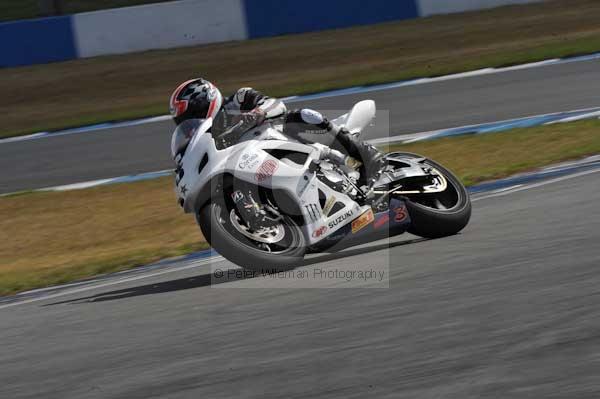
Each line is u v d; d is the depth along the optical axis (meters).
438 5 74.19
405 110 46.62
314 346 12.32
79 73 69.25
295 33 73.38
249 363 11.99
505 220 21.09
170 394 11.19
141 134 50.09
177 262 23.75
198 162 18.42
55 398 11.87
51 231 33.31
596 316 11.45
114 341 14.76
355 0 73.31
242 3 72.88
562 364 9.89
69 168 44.44
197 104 18.83
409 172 20.45
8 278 25.75
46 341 15.78
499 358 10.48
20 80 69.25
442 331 12.02
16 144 52.94
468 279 15.13
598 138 32.97
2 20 80.56
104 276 23.72
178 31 72.75
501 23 69.50
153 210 33.53
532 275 14.55
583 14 69.44
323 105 51.34
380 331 12.53
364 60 64.12
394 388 10.05
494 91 47.84
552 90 45.69
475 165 32.84
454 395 9.52
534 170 29.36
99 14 72.06
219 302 16.69
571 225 18.67
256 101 19.00
